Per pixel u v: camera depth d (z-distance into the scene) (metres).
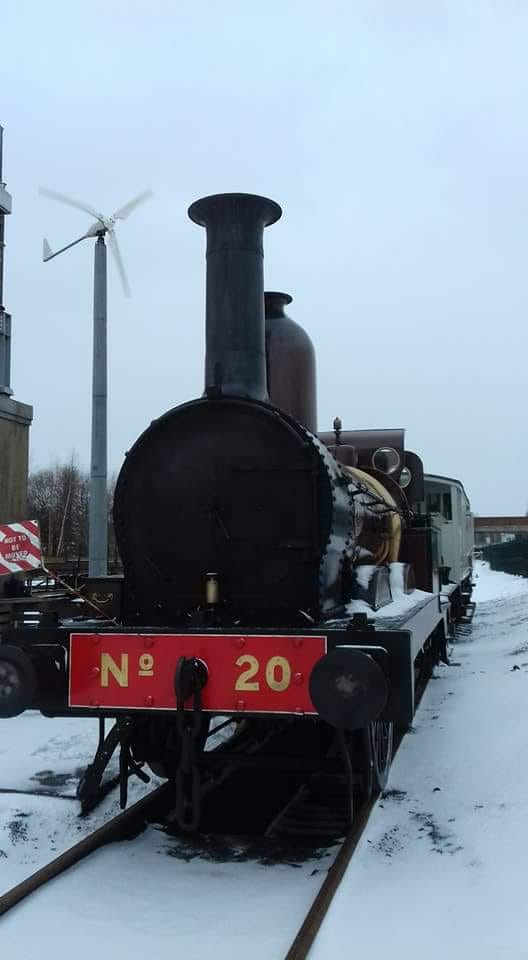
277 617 4.69
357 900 3.54
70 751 6.25
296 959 2.94
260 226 5.29
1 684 4.32
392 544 6.84
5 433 12.47
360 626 4.12
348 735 4.88
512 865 3.78
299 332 6.49
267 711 4.12
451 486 13.66
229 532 4.78
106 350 10.59
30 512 54.44
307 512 4.68
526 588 26.83
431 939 3.15
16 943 3.23
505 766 5.23
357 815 4.43
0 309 12.84
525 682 8.03
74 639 4.41
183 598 4.87
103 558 9.99
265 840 4.40
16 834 4.45
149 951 3.17
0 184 12.88
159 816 4.80
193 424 4.88
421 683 8.23
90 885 3.76
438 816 4.59
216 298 5.15
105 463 10.26
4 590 11.50
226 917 3.46
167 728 4.94
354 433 8.95
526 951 2.99
